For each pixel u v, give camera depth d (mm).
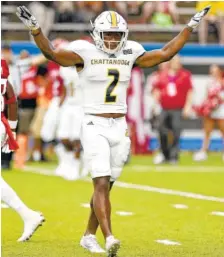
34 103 51219
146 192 38438
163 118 53219
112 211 32344
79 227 28656
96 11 60344
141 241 26016
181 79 53188
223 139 56250
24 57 48812
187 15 63281
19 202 25812
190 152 60562
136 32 61750
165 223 29484
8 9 60844
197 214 31594
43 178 44125
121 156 23453
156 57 23625
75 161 43719
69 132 43281
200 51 60156
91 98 23406
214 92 55188
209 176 45750
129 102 57250
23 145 49000
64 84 43094
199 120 60344
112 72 23328
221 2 54938
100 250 24062
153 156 58562
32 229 25812
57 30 59844
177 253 24047
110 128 23297
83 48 23234
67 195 37250
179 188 40062
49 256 23516
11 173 46562
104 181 22844
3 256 23484
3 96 25875
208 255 23766
